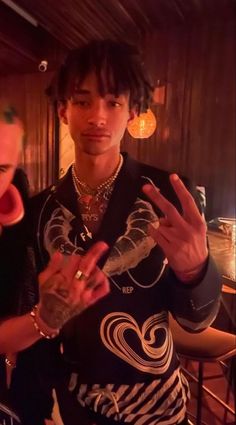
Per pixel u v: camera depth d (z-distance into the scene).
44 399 0.78
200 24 3.96
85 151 0.75
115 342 0.75
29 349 0.78
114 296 0.74
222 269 1.50
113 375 0.76
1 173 0.46
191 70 4.06
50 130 4.91
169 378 0.78
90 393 0.77
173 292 0.69
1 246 0.63
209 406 2.21
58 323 0.55
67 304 0.53
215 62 3.93
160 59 4.22
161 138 4.27
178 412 0.80
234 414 1.92
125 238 0.76
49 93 0.82
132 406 0.77
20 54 4.47
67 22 4.03
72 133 0.75
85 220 0.80
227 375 2.17
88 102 0.71
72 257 0.54
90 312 0.74
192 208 0.60
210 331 1.49
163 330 0.78
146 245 0.75
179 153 4.19
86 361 0.76
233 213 3.91
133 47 0.75
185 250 0.61
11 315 0.66
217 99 3.95
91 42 0.75
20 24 4.32
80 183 0.81
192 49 4.04
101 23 4.03
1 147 0.44
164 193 0.78
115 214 0.77
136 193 0.78
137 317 0.75
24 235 0.68
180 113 4.15
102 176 0.79
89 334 0.75
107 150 0.75
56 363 0.79
